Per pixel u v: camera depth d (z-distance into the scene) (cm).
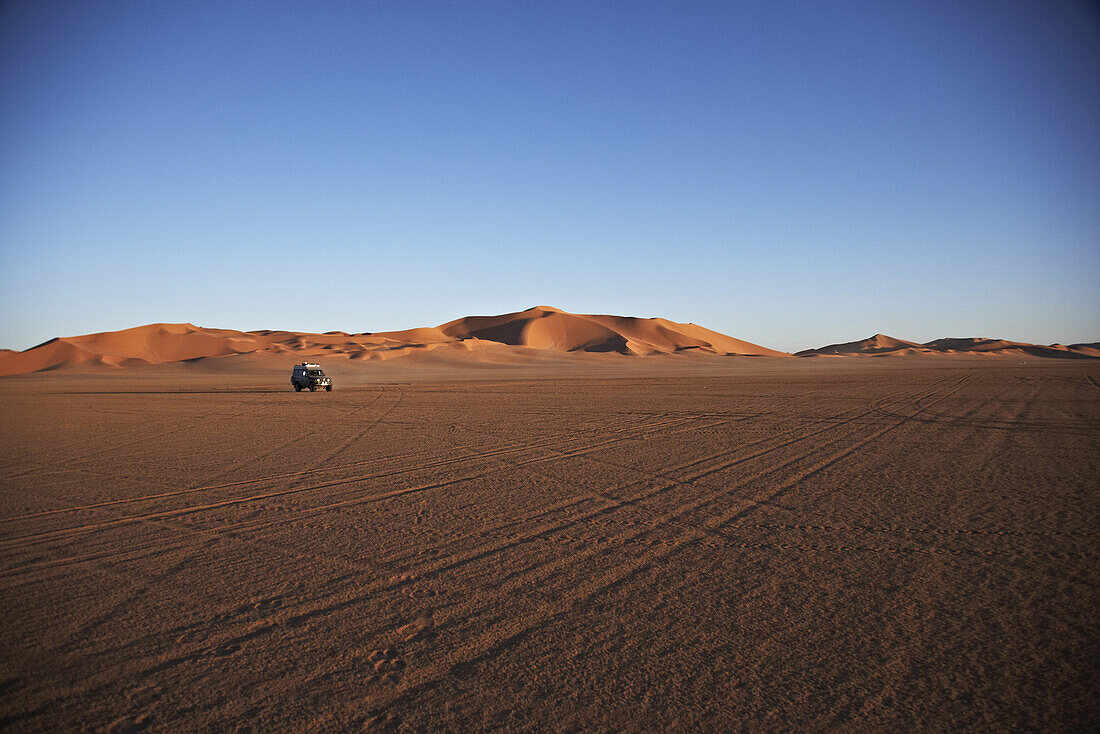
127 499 1248
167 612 686
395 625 645
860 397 3972
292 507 1164
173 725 478
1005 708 490
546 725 472
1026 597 703
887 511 1090
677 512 1095
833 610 673
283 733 466
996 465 1538
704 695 511
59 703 510
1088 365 12450
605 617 661
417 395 4906
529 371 12550
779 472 1463
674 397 4294
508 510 1125
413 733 463
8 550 921
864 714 484
